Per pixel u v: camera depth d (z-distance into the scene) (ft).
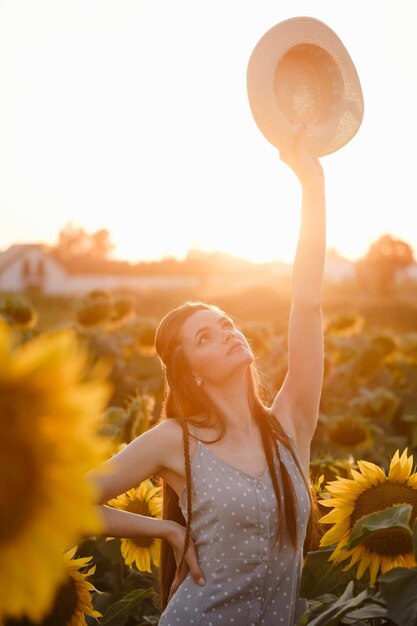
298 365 8.73
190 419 8.32
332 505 8.66
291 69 8.84
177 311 8.47
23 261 226.58
